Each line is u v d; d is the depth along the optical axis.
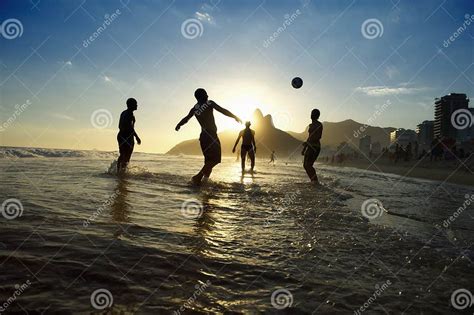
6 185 5.53
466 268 2.25
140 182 6.73
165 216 3.54
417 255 2.50
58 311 1.41
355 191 7.16
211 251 2.41
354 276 2.05
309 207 4.54
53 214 3.27
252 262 2.22
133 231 2.81
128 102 8.68
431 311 1.62
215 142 6.71
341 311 1.58
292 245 2.68
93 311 1.43
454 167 23.05
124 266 1.99
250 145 13.08
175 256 2.23
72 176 7.55
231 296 1.68
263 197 5.39
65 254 2.12
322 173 15.20
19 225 2.77
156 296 1.63
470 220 4.01
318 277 2.01
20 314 1.38
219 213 3.89
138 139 8.97
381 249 2.64
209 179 7.86
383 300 1.72
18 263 1.92
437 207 5.05
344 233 3.13
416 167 26.97
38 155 22.62
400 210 4.60
